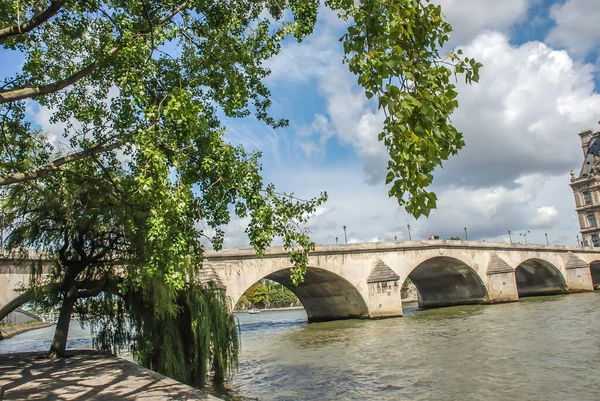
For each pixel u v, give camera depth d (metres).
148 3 10.46
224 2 11.88
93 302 18.36
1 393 8.44
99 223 16.11
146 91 10.48
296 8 12.15
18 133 13.09
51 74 13.01
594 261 74.38
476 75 5.64
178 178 9.36
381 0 5.56
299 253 11.31
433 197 5.12
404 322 39.91
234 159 11.20
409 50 5.98
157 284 15.60
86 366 13.89
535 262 65.81
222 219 11.57
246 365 23.59
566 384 15.57
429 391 15.88
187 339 17.80
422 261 49.78
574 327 28.25
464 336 28.17
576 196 112.38
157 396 9.14
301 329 42.59
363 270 45.88
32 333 66.38
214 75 12.13
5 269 20.45
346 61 5.82
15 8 9.93
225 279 36.12
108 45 10.23
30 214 16.11
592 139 113.69
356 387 17.14
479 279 55.22
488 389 15.61
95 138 13.23
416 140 4.95
